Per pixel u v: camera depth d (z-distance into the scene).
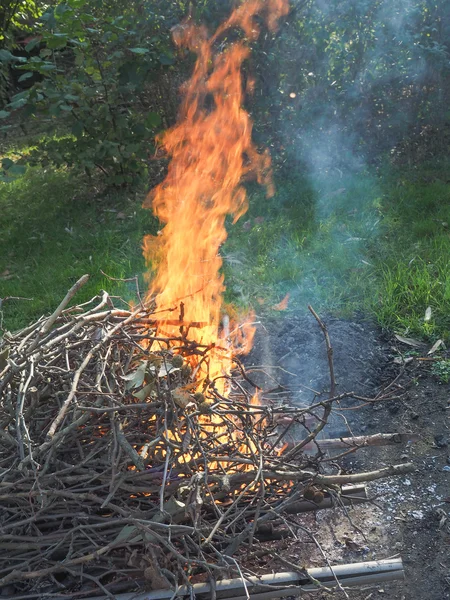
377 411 3.48
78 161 6.26
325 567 2.22
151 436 2.31
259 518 2.24
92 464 2.26
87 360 2.33
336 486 2.42
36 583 2.21
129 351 2.59
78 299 4.70
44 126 8.68
